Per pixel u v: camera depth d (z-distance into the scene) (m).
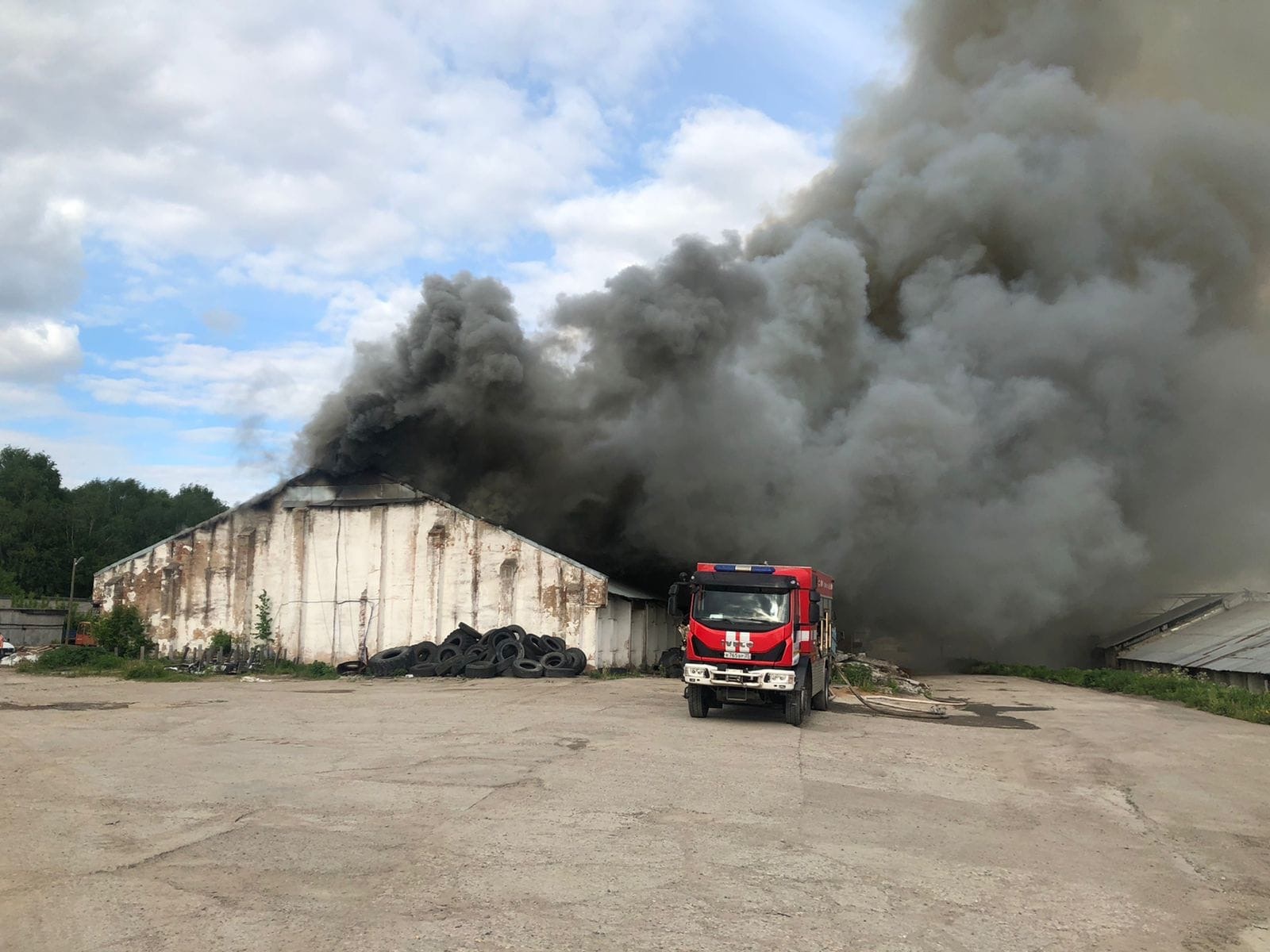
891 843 8.12
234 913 5.68
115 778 10.11
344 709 18.03
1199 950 5.76
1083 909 6.50
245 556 31.83
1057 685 33.47
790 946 5.42
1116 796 11.09
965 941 5.71
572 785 10.11
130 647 30.72
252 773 10.56
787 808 9.34
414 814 8.48
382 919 5.62
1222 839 8.92
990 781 11.89
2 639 30.44
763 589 17.16
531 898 6.12
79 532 74.38
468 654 28.17
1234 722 20.19
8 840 7.36
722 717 17.92
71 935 5.25
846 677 26.41
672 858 7.26
